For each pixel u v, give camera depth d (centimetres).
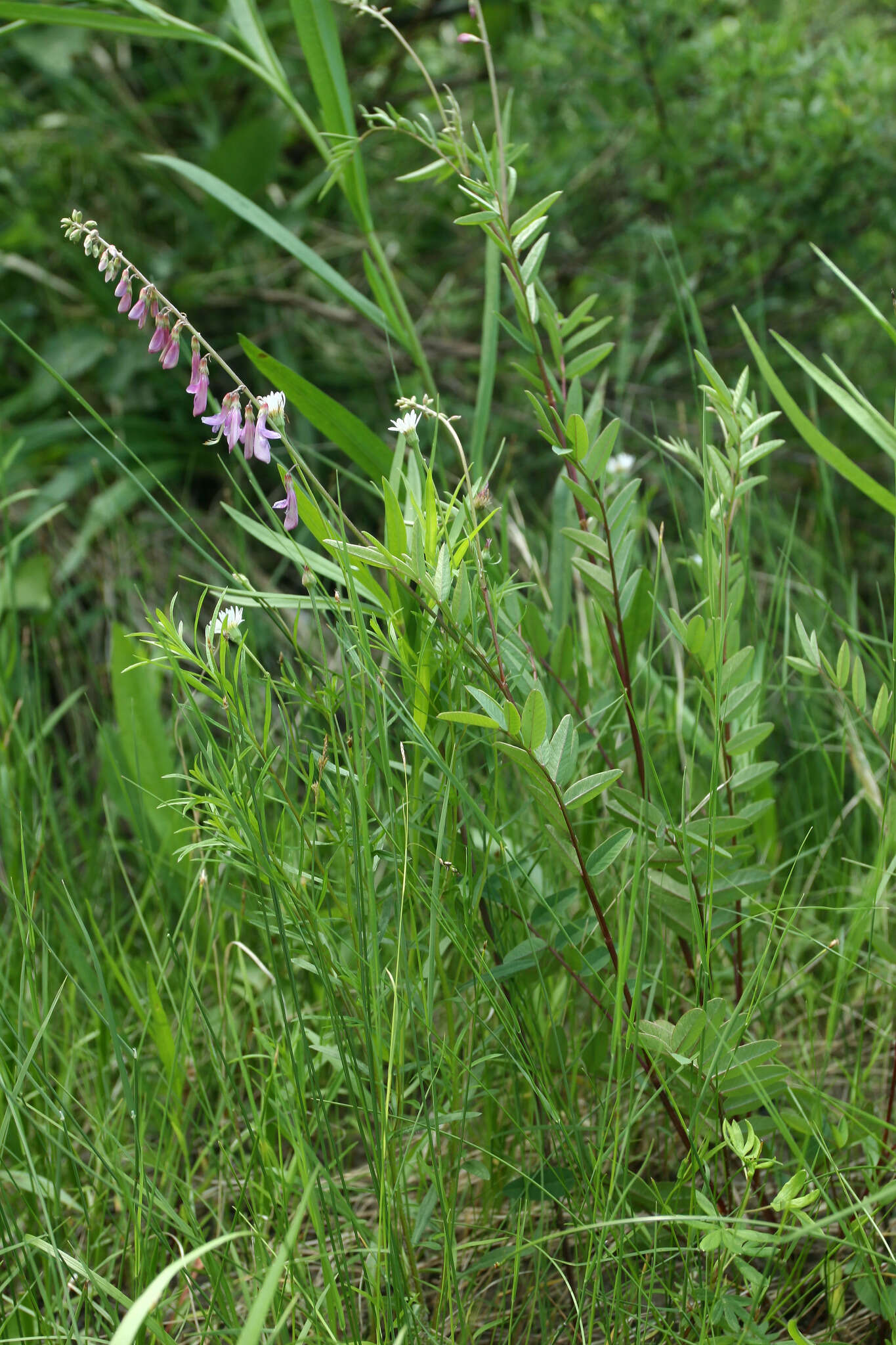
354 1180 133
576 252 244
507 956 123
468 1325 121
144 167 241
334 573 125
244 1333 107
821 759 151
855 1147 128
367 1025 118
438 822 122
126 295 119
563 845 121
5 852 146
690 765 124
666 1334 119
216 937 140
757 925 131
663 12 210
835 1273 122
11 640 158
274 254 242
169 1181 129
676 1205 123
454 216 251
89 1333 124
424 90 260
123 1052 131
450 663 120
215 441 119
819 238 220
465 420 225
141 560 179
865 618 198
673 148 217
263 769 120
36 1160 129
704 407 123
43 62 230
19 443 158
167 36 143
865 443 231
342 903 124
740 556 129
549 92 234
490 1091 124
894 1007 136
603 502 123
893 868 125
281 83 144
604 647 144
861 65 208
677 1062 118
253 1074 134
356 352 238
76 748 182
